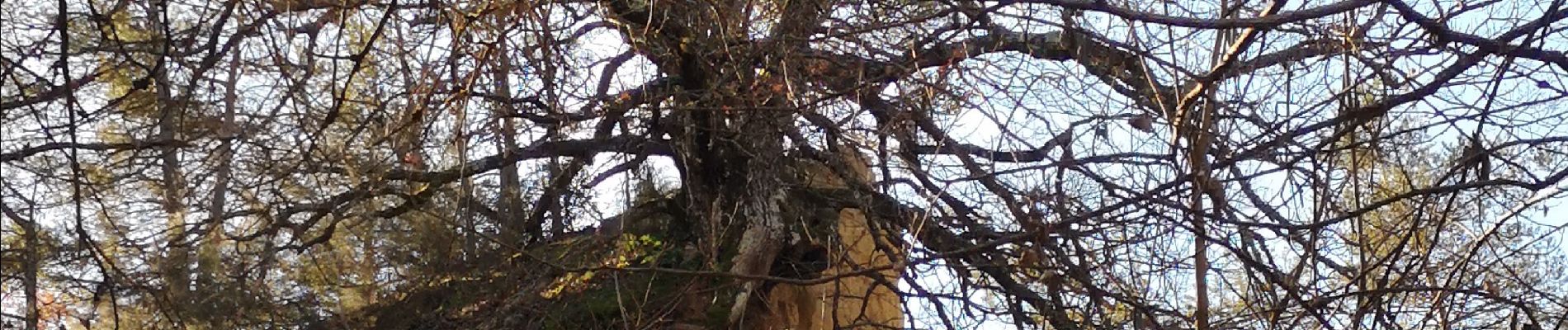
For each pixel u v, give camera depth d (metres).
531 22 7.88
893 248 9.97
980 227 9.45
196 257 8.34
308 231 9.06
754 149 9.38
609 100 8.70
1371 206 7.38
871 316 11.24
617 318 8.92
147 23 8.28
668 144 9.87
